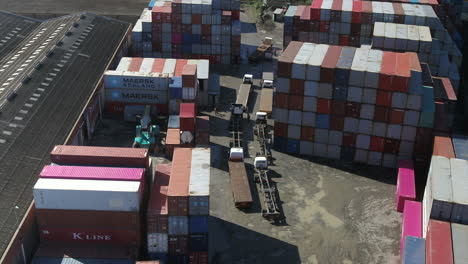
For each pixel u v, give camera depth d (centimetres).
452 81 7394
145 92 7131
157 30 9006
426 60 7081
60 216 4253
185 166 4622
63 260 4144
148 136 6369
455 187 4444
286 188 5778
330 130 6284
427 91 6131
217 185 5750
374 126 6091
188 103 6456
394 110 5922
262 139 6562
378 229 5169
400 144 6084
